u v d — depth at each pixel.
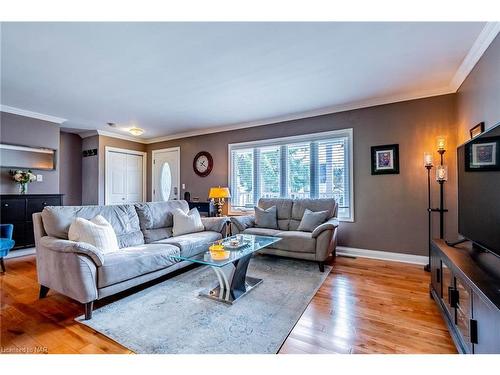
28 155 4.17
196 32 2.06
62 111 4.14
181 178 5.79
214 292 2.38
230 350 1.54
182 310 2.05
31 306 2.14
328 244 2.99
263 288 2.49
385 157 3.56
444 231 3.18
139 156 6.30
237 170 4.99
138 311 2.04
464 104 2.82
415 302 2.19
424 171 3.32
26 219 3.85
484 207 1.63
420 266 3.22
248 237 3.05
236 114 4.34
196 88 3.22
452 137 3.16
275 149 4.56
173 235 3.32
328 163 4.04
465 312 1.42
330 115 4.03
